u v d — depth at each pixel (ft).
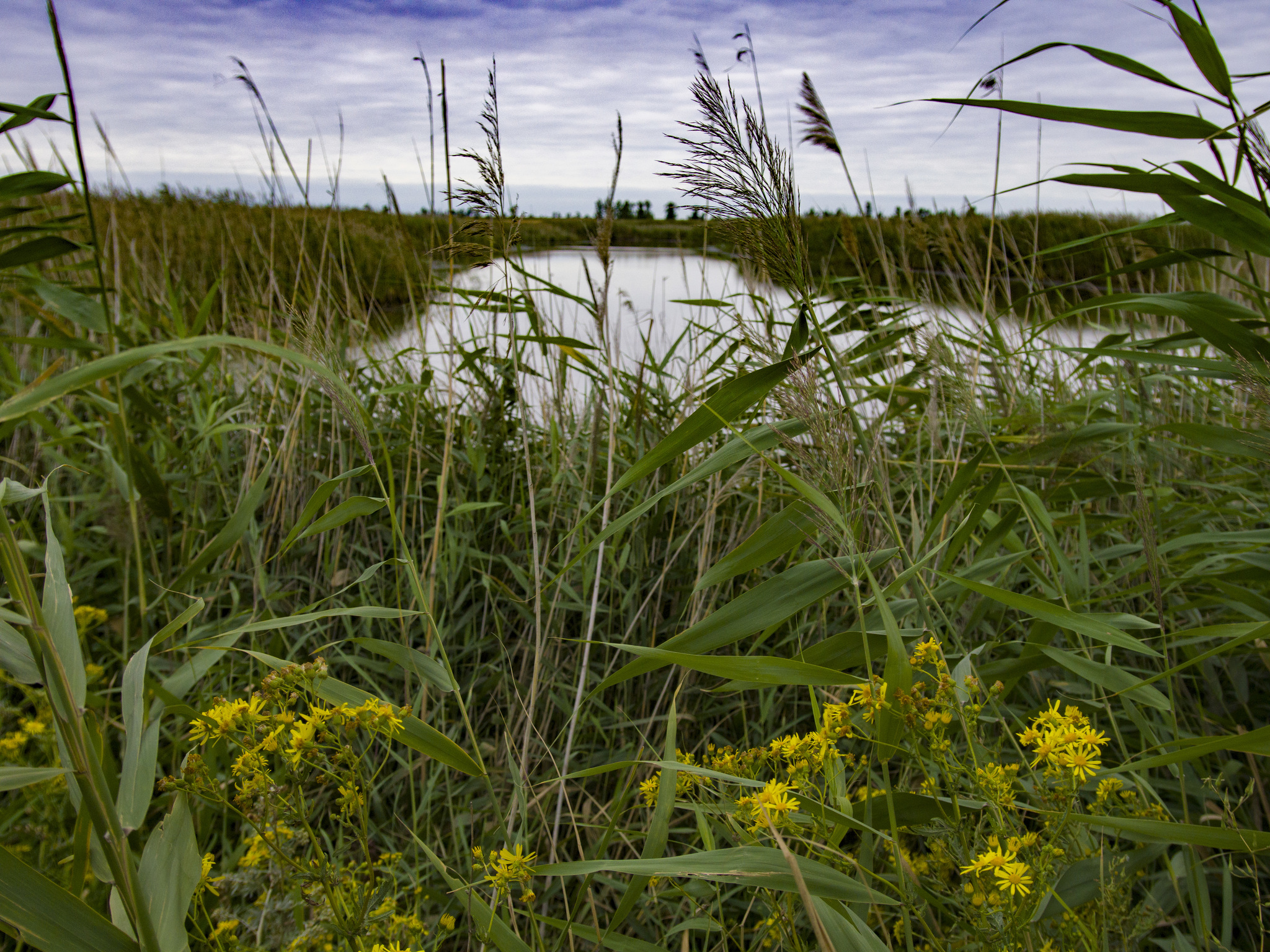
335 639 8.85
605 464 10.03
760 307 7.92
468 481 10.14
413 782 6.88
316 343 5.44
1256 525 8.28
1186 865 4.70
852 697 4.24
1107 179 5.86
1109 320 12.14
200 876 3.61
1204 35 5.12
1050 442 6.88
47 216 9.70
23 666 3.29
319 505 5.36
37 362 11.93
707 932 4.52
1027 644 5.63
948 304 11.06
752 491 9.33
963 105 5.45
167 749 6.78
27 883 2.77
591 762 7.21
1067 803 3.55
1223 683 7.41
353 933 3.83
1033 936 3.87
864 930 3.58
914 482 7.82
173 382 12.26
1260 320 6.08
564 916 5.91
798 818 3.99
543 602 7.81
